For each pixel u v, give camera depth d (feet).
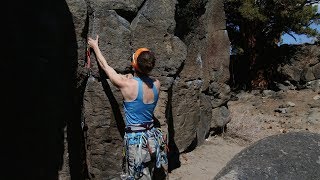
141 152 15.70
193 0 23.89
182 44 20.94
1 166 15.46
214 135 28.09
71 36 17.07
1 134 15.49
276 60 59.21
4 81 15.51
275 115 42.55
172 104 22.35
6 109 15.58
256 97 51.93
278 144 11.87
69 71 17.17
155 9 19.90
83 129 18.38
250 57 61.11
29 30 15.90
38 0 16.03
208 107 26.73
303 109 43.78
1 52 15.34
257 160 11.26
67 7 16.83
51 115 16.35
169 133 22.29
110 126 18.51
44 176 16.26
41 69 16.16
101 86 18.06
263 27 59.82
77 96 17.83
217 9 27.09
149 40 19.76
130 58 18.72
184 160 23.45
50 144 16.37
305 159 11.37
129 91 15.83
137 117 15.88
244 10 56.24
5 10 15.30
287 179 10.80
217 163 23.73
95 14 17.81
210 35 26.84
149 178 16.15
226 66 27.81
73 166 17.78
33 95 16.05
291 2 56.34
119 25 18.43
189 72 23.48
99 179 18.69
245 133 29.53
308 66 55.57
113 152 18.75
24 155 15.92
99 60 17.03
